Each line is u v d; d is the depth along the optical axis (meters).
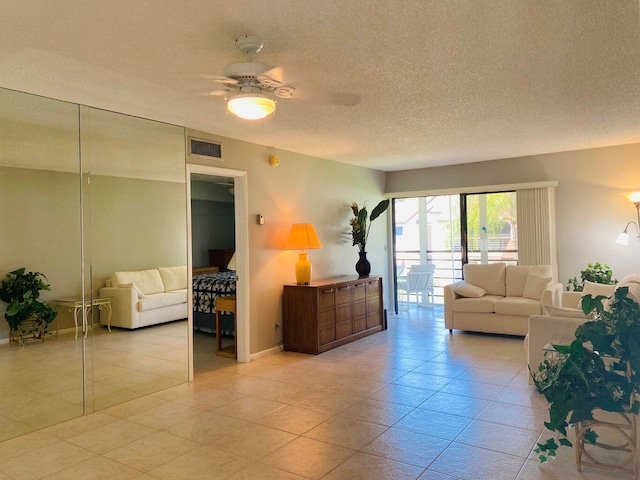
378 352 5.45
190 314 4.57
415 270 8.07
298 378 4.50
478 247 7.38
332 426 3.31
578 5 2.22
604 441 2.99
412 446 2.96
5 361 3.41
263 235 5.43
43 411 3.55
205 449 2.99
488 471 2.62
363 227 6.82
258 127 4.60
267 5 2.16
